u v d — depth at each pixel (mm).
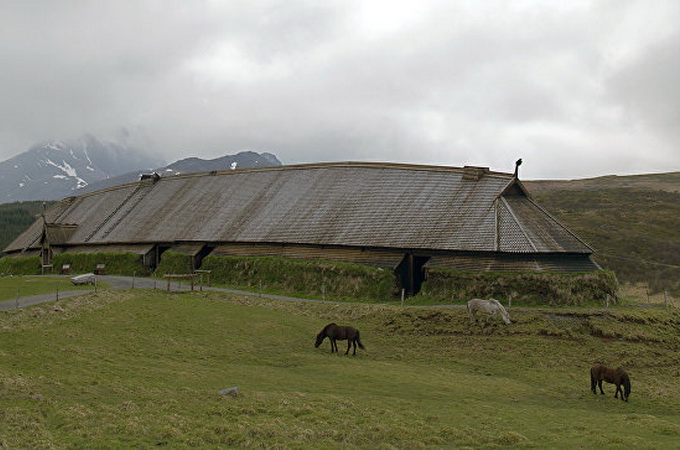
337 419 24328
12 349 33281
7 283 67188
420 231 68625
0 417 21750
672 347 46781
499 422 25844
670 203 146750
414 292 67062
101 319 45750
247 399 27188
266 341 45219
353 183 84938
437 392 32438
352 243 72250
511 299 56625
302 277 71125
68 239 108438
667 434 24750
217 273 80500
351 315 55312
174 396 26875
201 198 100875
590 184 198375
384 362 41250
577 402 33469
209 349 41000
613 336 47000
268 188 94750
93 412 23188
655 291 90375
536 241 60781
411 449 20844
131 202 112188
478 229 64062
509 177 68438
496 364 41938
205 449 19625
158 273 87938
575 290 56469
